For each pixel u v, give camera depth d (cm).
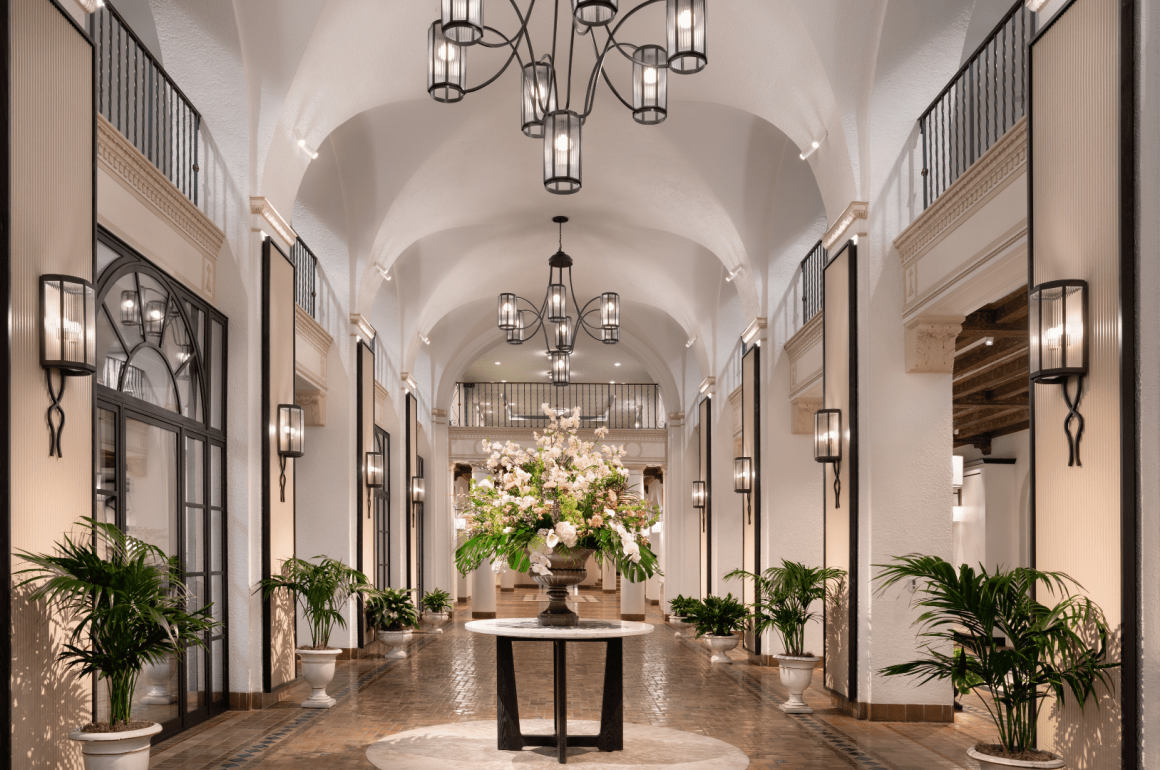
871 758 636
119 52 651
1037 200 481
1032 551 478
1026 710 460
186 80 782
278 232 845
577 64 934
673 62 503
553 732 696
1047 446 464
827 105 815
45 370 452
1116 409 407
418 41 840
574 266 1605
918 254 760
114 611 439
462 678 1049
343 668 1132
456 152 1112
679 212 1230
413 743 664
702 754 636
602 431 631
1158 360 382
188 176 784
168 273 688
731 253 1238
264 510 810
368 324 1238
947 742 691
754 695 938
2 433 404
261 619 804
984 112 790
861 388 808
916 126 794
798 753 650
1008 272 632
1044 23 483
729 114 1038
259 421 815
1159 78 387
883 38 767
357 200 1138
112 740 447
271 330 827
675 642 1507
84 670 466
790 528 1187
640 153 1132
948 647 776
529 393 2538
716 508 1548
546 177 548
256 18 765
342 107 862
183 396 720
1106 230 417
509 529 613
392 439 1577
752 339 1227
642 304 1873
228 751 639
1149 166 388
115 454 598
